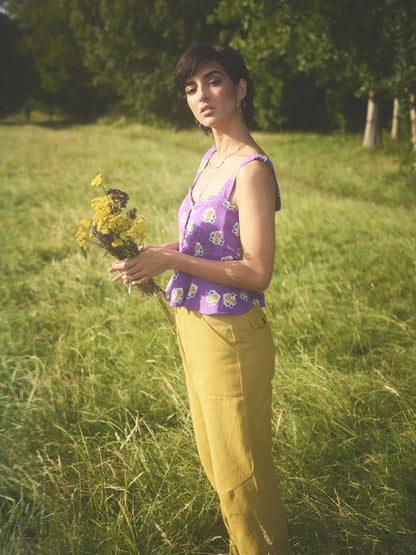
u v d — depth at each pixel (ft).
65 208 27.25
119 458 7.93
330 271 16.39
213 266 4.81
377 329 12.05
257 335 5.05
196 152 61.05
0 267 18.51
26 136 83.05
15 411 9.28
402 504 6.80
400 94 32.45
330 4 32.81
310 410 8.86
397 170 38.73
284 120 79.46
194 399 5.71
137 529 6.68
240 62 4.98
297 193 31.27
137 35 93.86
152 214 24.45
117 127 106.52
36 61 134.62
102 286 15.99
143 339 12.10
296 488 7.25
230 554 6.03
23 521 6.73
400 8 31.14
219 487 5.24
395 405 8.93
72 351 11.98
